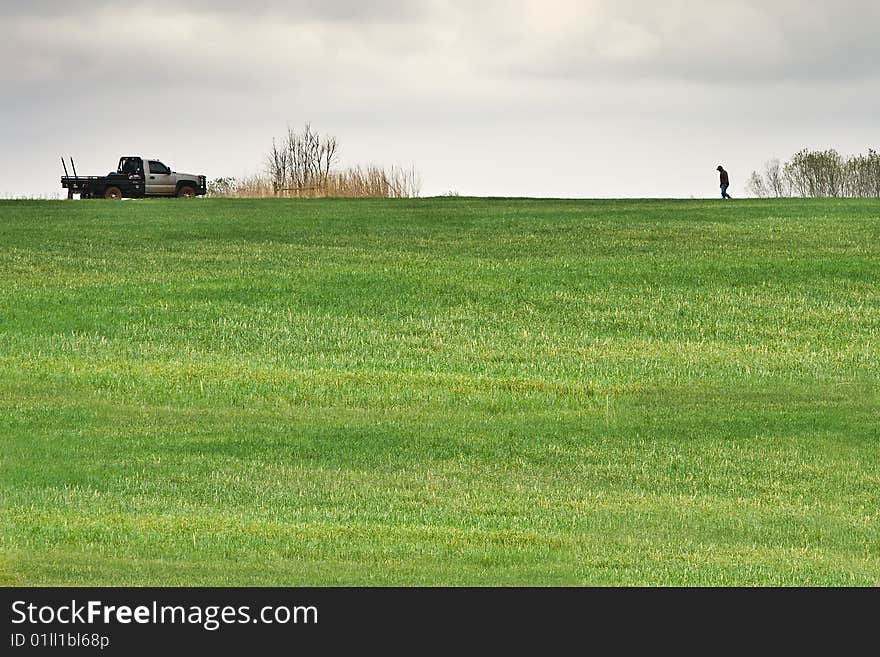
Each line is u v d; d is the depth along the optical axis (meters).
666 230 146.38
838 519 54.53
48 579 42.78
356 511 53.34
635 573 45.62
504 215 162.25
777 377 84.56
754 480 60.62
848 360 90.12
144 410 72.06
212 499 54.59
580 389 79.81
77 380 79.06
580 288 112.88
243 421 69.75
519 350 91.81
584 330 98.75
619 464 62.91
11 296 106.19
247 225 151.25
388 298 107.88
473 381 81.31
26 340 91.19
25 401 73.44
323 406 73.81
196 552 46.25
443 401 75.69
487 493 57.19
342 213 165.38
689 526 52.78
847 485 60.03
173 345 91.12
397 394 77.06
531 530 51.25
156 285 112.00
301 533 49.19
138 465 60.03
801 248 132.50
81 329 95.12
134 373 81.31
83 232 143.38
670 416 73.06
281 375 81.69
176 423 69.06
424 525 51.44
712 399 77.62
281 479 58.31
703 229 146.75
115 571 43.75
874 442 67.69
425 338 95.00
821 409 75.31
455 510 54.12
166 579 43.12
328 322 99.31
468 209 171.25
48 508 52.16
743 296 110.56
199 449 63.44
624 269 121.06
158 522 50.12
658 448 66.06
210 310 102.25
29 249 130.62
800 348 93.81
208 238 140.50
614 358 89.75
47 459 60.81
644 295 110.62
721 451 65.69
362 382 80.12
